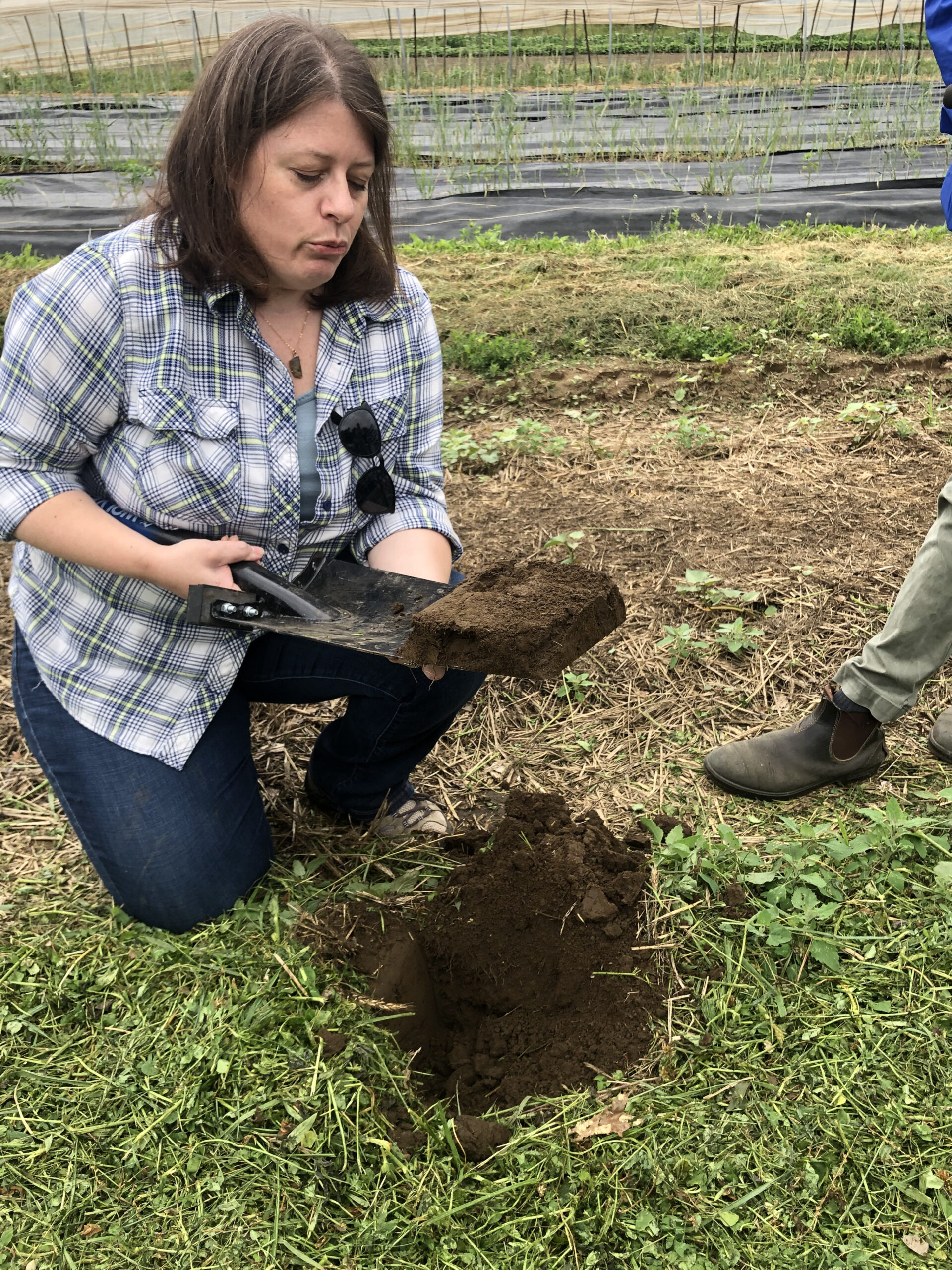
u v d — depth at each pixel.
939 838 2.29
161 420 1.96
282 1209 1.69
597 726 2.90
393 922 2.18
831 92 11.70
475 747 2.86
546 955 2.12
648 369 5.27
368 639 1.94
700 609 3.33
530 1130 1.79
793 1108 1.80
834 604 3.31
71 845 2.53
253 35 1.76
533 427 4.54
